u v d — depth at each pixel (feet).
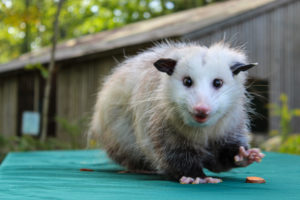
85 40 12.56
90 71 8.93
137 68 3.69
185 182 3.27
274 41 9.15
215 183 3.28
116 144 3.86
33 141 7.06
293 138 7.38
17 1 13.61
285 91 9.56
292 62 9.71
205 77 3.16
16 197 2.91
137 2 21.88
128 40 7.68
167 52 3.50
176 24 8.96
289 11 9.62
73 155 4.86
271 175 3.64
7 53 23.71
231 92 3.22
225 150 3.43
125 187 3.15
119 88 3.76
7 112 11.13
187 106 3.14
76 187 3.15
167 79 3.26
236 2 11.62
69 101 9.52
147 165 3.81
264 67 8.93
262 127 9.71
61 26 20.11
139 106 3.50
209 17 8.39
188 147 3.34
